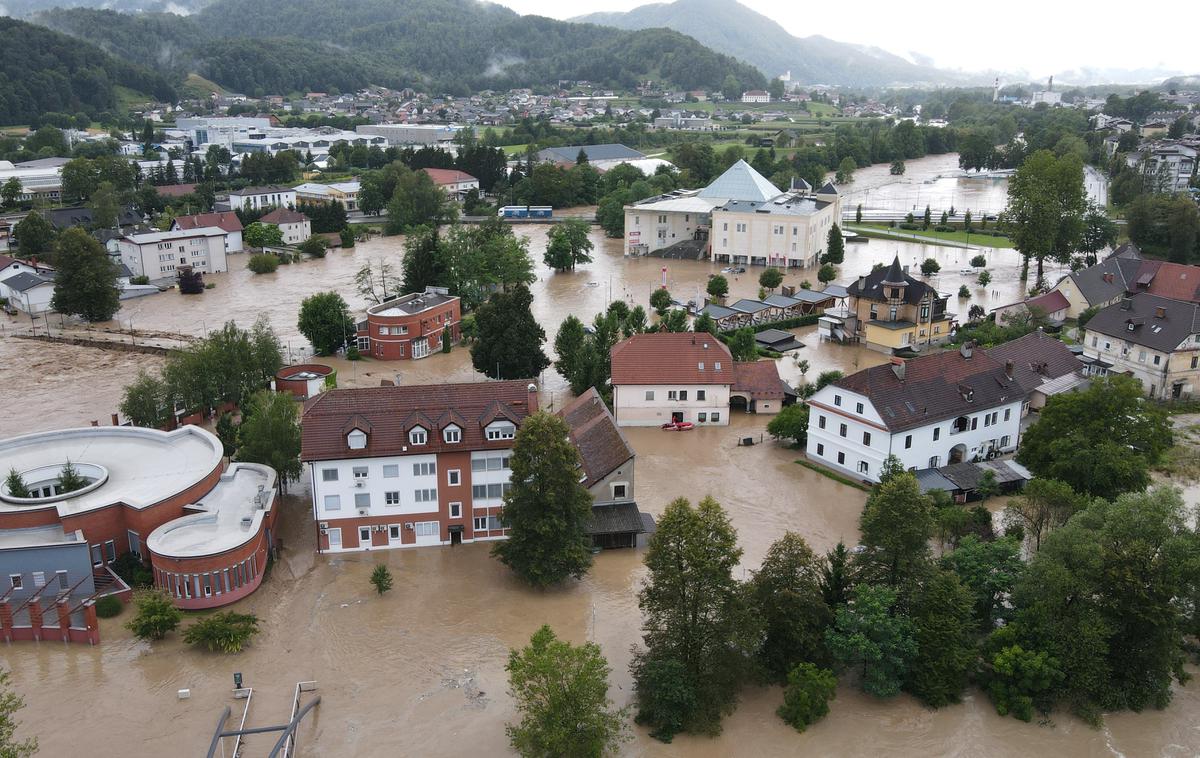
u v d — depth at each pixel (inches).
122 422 4874.5
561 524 3112.7
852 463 4097.0
